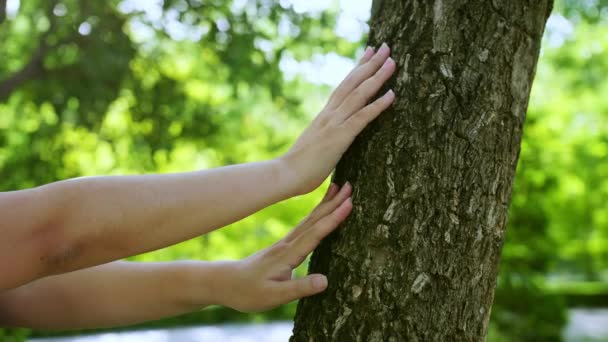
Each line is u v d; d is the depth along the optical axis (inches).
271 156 355.6
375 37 50.2
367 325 44.1
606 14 355.6
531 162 233.0
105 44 211.0
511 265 234.7
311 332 45.7
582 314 502.9
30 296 49.3
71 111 227.3
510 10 47.3
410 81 46.4
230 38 216.2
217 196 40.3
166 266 50.4
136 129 249.9
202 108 252.8
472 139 45.3
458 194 44.8
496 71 46.5
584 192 405.7
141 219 38.6
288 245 47.0
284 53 233.6
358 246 45.1
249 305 47.5
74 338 382.0
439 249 44.3
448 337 44.1
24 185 231.9
